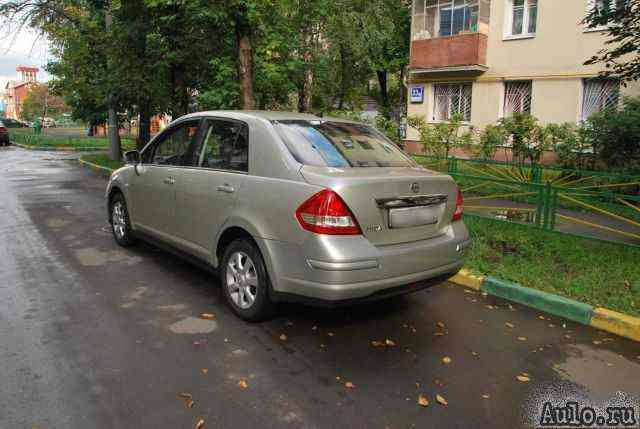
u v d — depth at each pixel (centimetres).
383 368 335
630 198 590
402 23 2228
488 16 1705
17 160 1984
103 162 1717
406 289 368
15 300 440
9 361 330
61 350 348
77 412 276
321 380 316
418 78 1906
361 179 343
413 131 1936
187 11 918
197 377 316
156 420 271
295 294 357
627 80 696
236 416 276
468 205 764
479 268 521
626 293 453
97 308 427
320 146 397
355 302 346
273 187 370
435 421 277
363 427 269
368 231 344
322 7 1491
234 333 382
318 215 335
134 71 1328
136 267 544
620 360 356
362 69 2238
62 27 1403
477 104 1773
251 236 388
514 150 1260
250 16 803
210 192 430
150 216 538
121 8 1238
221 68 1024
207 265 450
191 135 485
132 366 328
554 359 355
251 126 413
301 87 1677
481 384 318
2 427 261
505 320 423
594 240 607
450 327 406
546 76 1595
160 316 412
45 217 820
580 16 1504
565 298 443
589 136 1119
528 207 745
